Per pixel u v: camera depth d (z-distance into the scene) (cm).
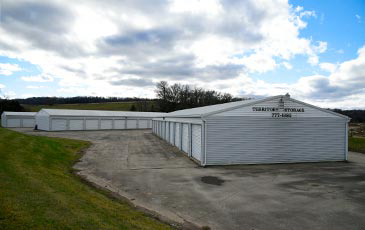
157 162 1437
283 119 1459
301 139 1480
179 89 7119
